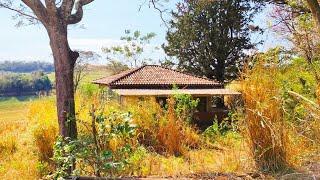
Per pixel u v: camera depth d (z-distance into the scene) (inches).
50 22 360.8
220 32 1481.3
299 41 485.1
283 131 289.7
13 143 590.6
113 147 346.6
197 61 1517.0
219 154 379.6
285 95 316.5
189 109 657.6
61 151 291.1
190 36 1493.6
